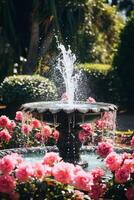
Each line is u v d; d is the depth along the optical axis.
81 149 7.60
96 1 18.98
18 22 17.62
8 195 3.98
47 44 17.19
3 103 13.02
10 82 12.97
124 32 16.17
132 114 15.59
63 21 17.45
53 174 4.12
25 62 16.97
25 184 4.05
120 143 9.09
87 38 19.77
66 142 6.51
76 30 17.52
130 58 15.98
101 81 16.20
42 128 7.55
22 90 12.79
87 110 6.14
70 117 6.20
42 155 7.41
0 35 17.16
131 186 4.19
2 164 4.08
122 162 4.29
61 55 17.00
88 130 7.20
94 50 20.09
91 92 16.14
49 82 13.11
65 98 8.74
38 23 16.89
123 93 16.19
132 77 16.03
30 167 4.11
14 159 4.20
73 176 4.13
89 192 4.17
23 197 4.02
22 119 7.64
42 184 4.06
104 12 19.81
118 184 4.23
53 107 6.28
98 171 4.29
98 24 19.98
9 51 17.45
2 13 17.00
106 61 20.64
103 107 6.32
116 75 16.22
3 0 16.89
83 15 17.69
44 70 17.22
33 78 12.97
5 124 7.28
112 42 20.45
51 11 16.42
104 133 8.46
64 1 17.02
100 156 5.16
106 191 4.23
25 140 8.12
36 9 16.86
